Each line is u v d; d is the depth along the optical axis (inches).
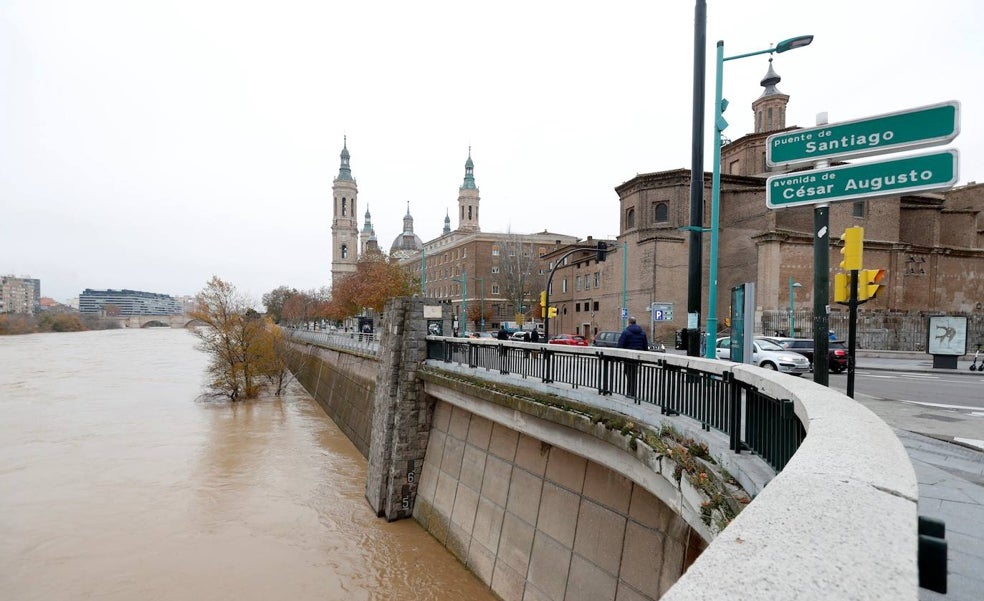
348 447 1018.1
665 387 286.2
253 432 1143.6
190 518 671.1
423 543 579.2
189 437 1094.4
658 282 1701.5
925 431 332.2
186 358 2930.6
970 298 1752.0
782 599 43.1
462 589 482.3
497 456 517.0
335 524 645.3
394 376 683.4
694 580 48.4
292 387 1854.1
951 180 213.2
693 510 228.1
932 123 218.2
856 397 475.8
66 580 526.9
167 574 534.9
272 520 660.7
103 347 3818.9
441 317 713.0
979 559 147.0
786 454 164.4
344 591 497.4
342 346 1354.6
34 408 1406.3
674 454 249.3
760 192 1745.8
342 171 4891.7
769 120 2010.3
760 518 61.5
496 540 478.9
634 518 338.0
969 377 733.3
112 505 716.7
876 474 73.4
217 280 1620.3
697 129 350.6
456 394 576.4
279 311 4864.7
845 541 53.1
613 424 320.5
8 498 744.3
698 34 347.3
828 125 243.9
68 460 927.7
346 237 4842.5
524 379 460.1
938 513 184.5
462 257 3272.6
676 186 1724.9
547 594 394.6
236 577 527.2
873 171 233.1
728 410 225.9
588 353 370.3
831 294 1628.9
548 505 424.8
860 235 308.3
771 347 773.9
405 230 5708.7
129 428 1176.8
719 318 1760.6
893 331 1374.3
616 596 332.5
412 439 668.7
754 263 1734.7
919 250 1692.9
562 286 2369.6
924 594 130.3
